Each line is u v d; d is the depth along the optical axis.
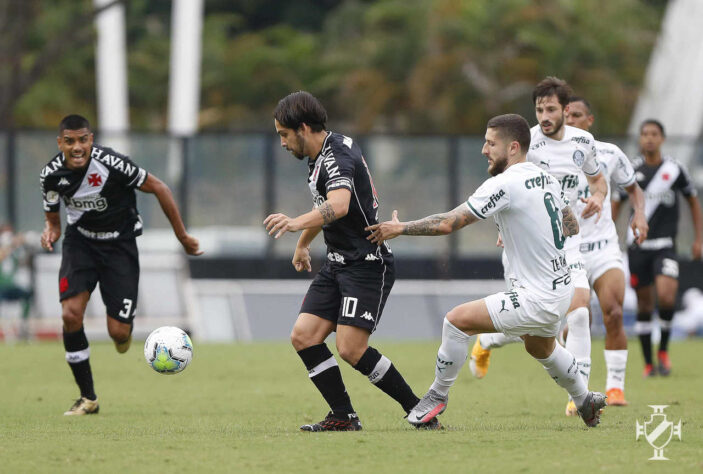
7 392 35.25
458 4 121.31
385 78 124.88
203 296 67.44
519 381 38.22
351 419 24.56
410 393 24.48
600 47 117.06
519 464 19.34
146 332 66.06
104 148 29.27
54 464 19.73
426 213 70.94
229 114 135.75
